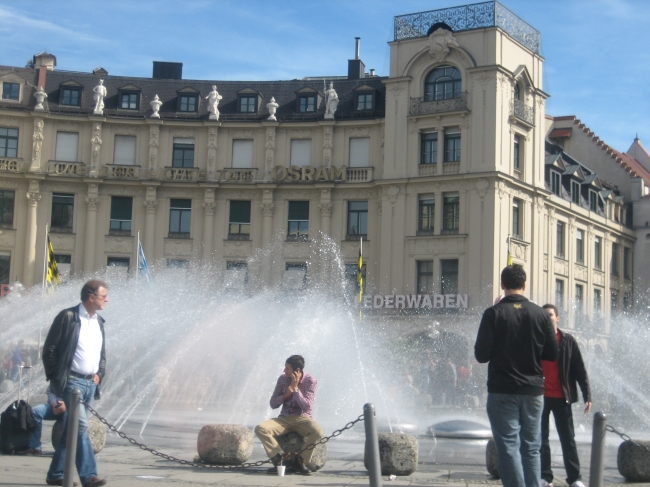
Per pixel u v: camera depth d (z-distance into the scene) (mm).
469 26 51844
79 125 55531
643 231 70625
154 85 57812
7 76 55281
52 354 11266
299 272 54438
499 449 9547
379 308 51344
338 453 17750
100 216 55125
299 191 55125
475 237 50250
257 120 55812
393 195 52688
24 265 53875
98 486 11078
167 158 55906
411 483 12719
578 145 72875
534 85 54562
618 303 67750
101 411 30516
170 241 55219
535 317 9719
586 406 12164
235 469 13750
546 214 56469
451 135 51938
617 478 13766
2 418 15000
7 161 54188
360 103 55594
